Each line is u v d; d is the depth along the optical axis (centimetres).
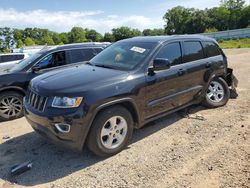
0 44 9200
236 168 405
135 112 489
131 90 473
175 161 436
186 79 580
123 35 10394
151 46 541
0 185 401
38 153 493
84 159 462
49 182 404
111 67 522
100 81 453
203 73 624
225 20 8762
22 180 412
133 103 479
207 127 561
